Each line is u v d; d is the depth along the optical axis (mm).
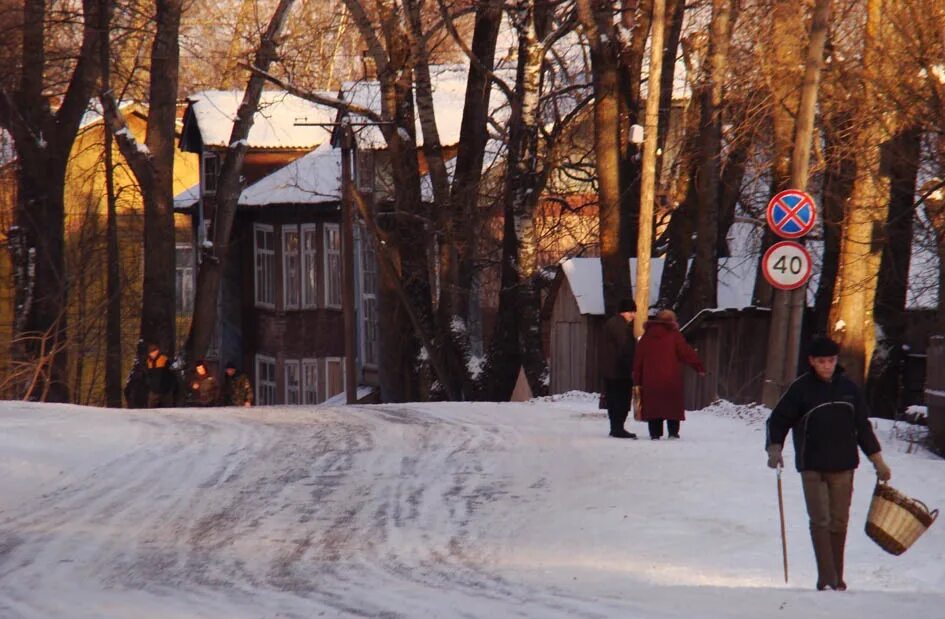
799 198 59188
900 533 28547
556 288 103500
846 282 75562
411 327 116500
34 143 111938
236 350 178625
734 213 100062
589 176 112375
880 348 88250
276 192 168625
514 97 105438
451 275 112500
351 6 112375
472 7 108062
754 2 85438
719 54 87000
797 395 29703
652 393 57031
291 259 171375
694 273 90875
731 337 84812
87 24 108438
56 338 104062
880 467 29406
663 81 95625
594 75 91188
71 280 115375
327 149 171625
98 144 137125
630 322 58562
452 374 112125
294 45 119000
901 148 73562
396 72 111938
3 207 145250
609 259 91188
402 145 112312
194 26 150000
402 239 113312
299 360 170625
